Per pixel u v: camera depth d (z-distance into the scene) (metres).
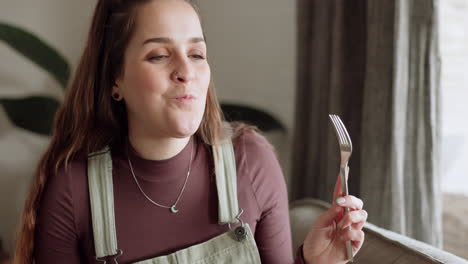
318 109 1.74
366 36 1.52
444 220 1.66
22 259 0.83
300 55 1.81
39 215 0.81
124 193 0.81
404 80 1.32
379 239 0.95
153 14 0.69
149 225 0.81
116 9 0.74
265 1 2.32
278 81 2.34
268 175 0.89
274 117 2.21
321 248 0.72
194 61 0.70
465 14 1.58
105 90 0.81
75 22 2.45
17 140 2.44
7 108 2.27
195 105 0.69
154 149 0.77
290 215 1.25
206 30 2.45
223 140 0.87
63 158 0.82
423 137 1.32
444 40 1.62
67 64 2.25
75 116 0.84
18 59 2.41
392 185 1.34
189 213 0.83
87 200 0.81
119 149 0.83
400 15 1.28
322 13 1.69
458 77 1.63
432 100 1.30
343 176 0.69
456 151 1.69
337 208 0.69
